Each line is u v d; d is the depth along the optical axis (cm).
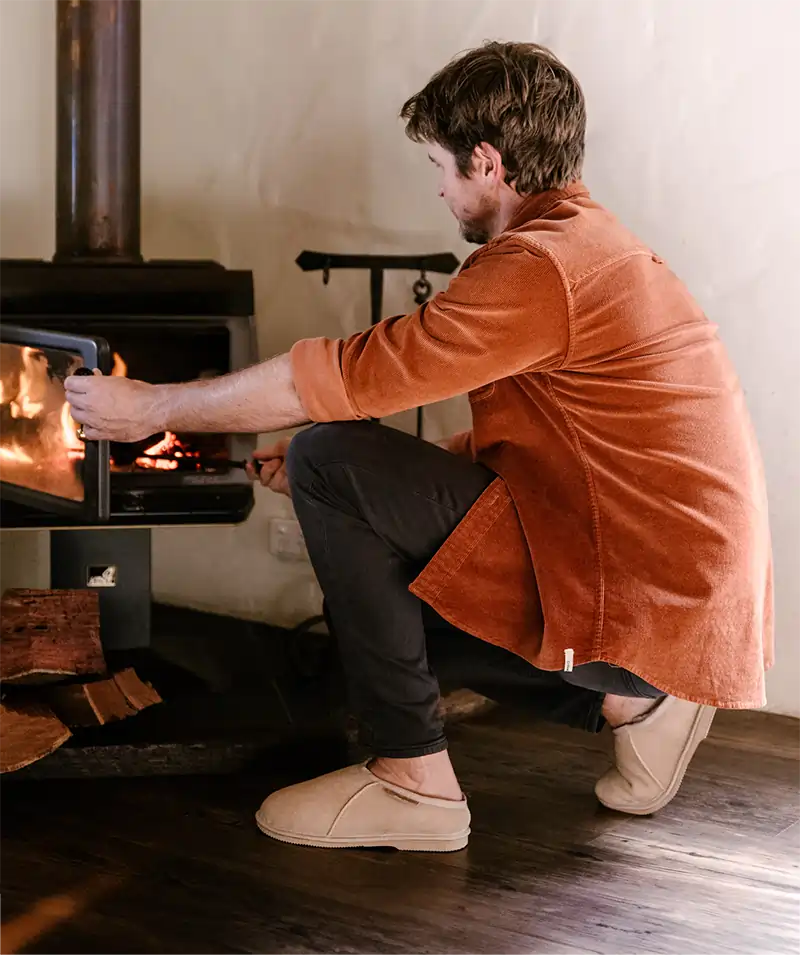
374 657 162
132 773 189
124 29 231
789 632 222
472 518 156
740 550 149
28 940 142
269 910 150
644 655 149
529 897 154
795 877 161
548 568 152
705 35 218
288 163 263
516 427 155
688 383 150
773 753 205
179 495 213
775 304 218
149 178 277
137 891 154
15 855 164
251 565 276
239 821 175
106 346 173
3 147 265
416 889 156
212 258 273
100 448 174
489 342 145
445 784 167
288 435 275
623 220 229
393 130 250
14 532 270
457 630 170
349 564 160
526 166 156
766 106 214
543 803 183
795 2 210
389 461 156
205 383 163
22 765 179
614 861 165
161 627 264
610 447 149
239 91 266
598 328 146
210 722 198
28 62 265
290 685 219
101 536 228
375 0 248
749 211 218
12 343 188
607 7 225
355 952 141
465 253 246
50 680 198
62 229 237
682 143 222
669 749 176
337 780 168
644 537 149
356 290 258
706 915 151
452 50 241
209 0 266
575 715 175
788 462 220
